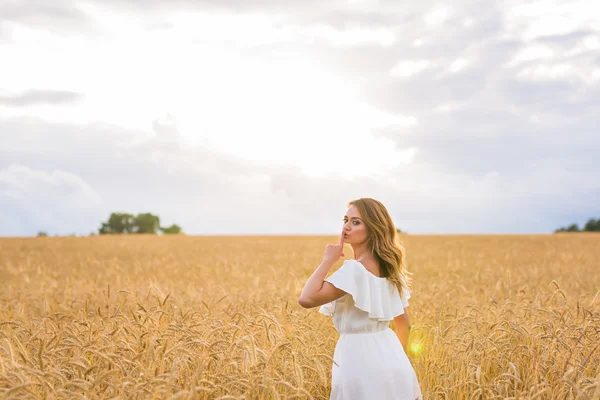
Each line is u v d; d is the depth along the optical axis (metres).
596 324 5.27
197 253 28.62
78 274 15.83
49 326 5.04
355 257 3.73
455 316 6.21
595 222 103.44
